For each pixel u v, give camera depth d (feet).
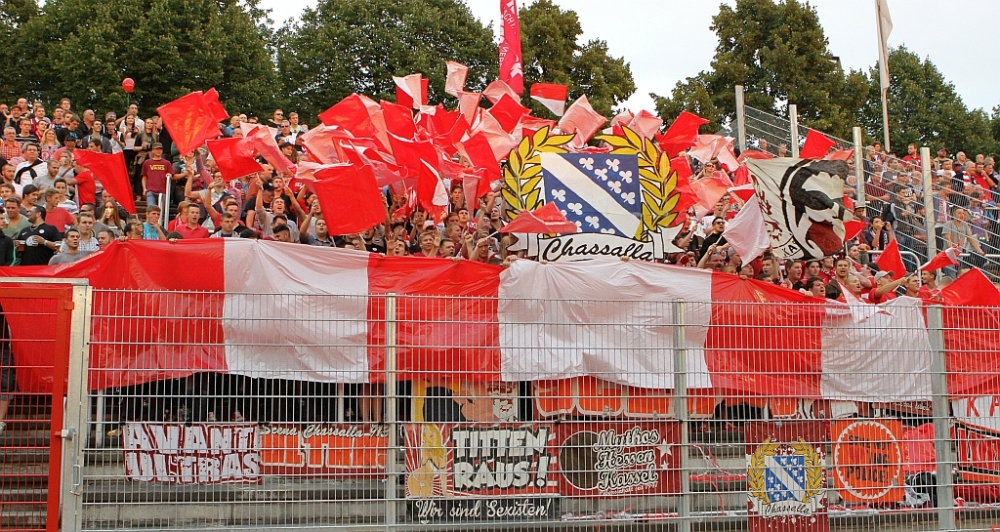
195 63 107.96
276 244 27.12
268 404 24.13
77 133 54.49
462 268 28.07
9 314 22.65
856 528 27.22
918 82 155.53
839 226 34.58
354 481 24.04
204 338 23.91
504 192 34.06
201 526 23.13
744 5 126.72
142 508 23.03
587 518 25.22
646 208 34.42
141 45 104.83
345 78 120.67
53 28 111.86
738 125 61.36
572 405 25.86
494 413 25.30
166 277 26.43
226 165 37.45
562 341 25.94
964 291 32.94
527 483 25.05
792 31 124.57
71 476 22.39
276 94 117.19
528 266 28.17
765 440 26.86
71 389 22.63
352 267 27.66
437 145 44.83
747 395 26.86
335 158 41.32
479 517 24.64
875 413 27.96
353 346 24.79
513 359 25.49
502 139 40.81
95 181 47.24
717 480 26.37
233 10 119.03
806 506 26.89
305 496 23.75
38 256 35.12
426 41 126.52
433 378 24.93
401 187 40.01
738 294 29.78
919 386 28.37
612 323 26.27
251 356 24.13
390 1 126.52
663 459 26.07
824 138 46.98
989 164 64.08
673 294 29.27
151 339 23.50
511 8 57.31
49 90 113.50
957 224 50.19
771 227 34.71
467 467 24.73
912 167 54.39
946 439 28.17
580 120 48.16
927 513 27.76
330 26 124.06
